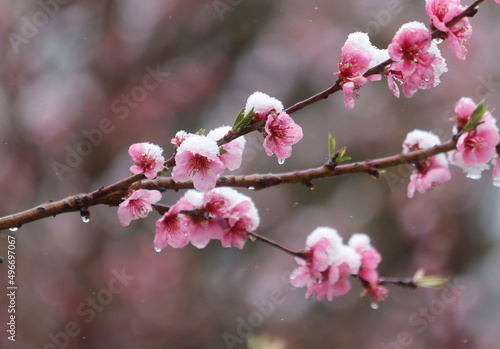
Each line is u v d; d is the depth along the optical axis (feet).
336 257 9.16
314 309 28.66
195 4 28.91
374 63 8.11
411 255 31.83
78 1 27.07
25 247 23.93
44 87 26.53
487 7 33.01
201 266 28.32
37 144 25.82
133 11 28.60
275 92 30.99
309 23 31.19
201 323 26.02
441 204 32.19
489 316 30.86
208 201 8.48
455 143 8.87
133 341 24.56
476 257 32.53
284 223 30.60
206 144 7.38
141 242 26.84
